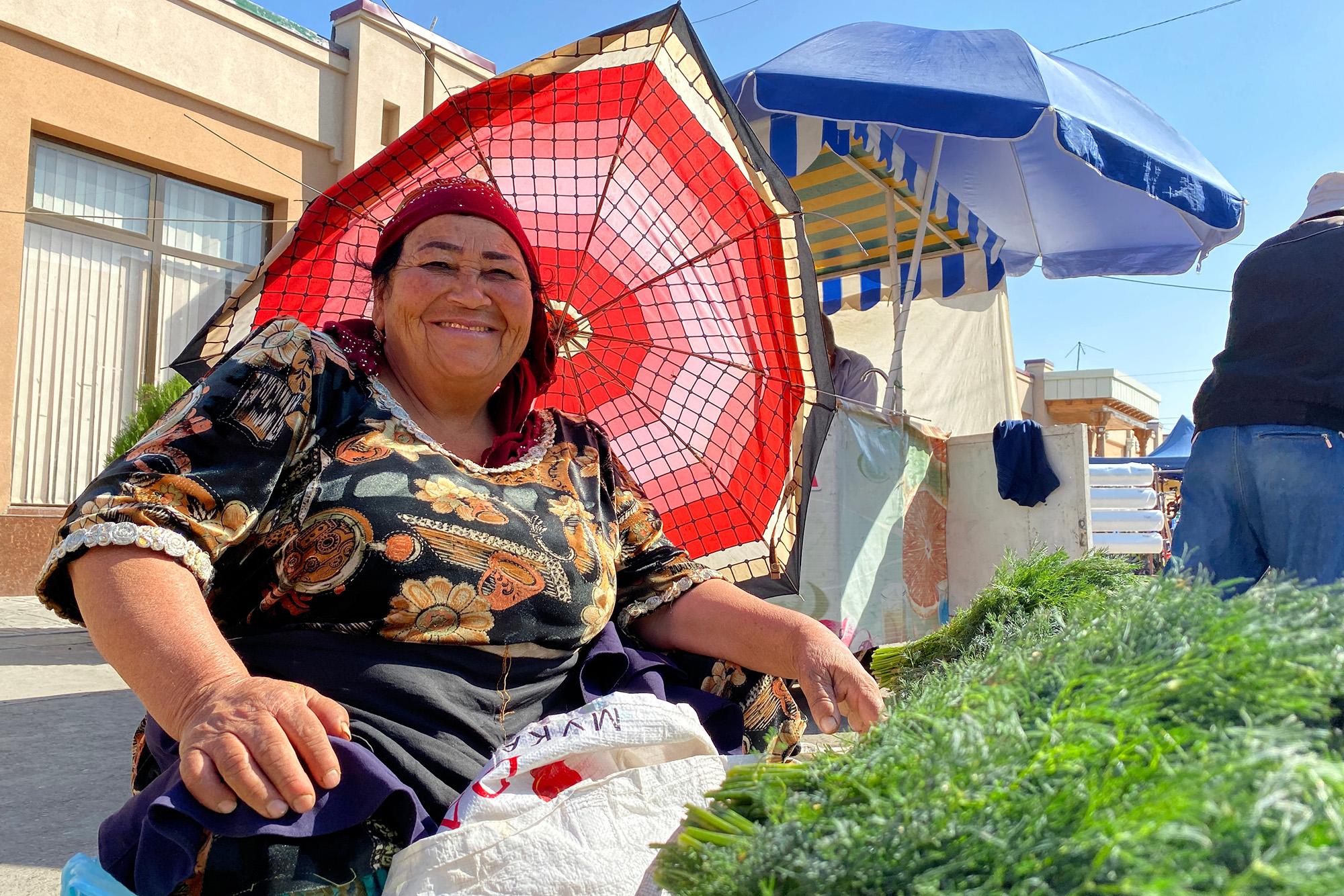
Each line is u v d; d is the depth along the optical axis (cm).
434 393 158
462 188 162
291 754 95
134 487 115
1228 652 65
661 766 116
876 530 383
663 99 186
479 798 109
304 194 848
